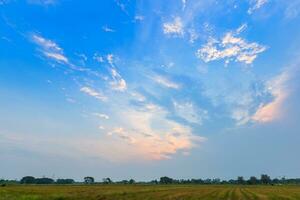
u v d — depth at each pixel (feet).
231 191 361.51
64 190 325.62
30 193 255.70
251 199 240.12
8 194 234.99
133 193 281.33
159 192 305.53
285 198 248.52
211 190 377.30
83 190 328.29
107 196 236.02
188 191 339.36
